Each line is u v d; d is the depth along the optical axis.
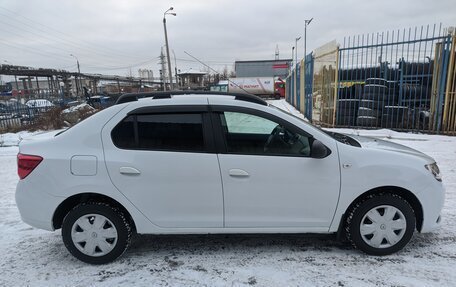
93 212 3.20
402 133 9.80
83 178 3.14
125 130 3.21
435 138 8.95
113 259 3.29
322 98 12.47
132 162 3.13
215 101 3.29
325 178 3.16
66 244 3.25
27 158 3.19
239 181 3.16
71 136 3.24
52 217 3.20
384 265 3.12
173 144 3.19
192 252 3.50
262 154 3.17
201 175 3.15
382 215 3.23
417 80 9.98
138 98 3.49
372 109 10.56
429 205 3.25
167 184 3.16
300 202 3.20
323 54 12.37
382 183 3.16
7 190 5.88
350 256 3.31
